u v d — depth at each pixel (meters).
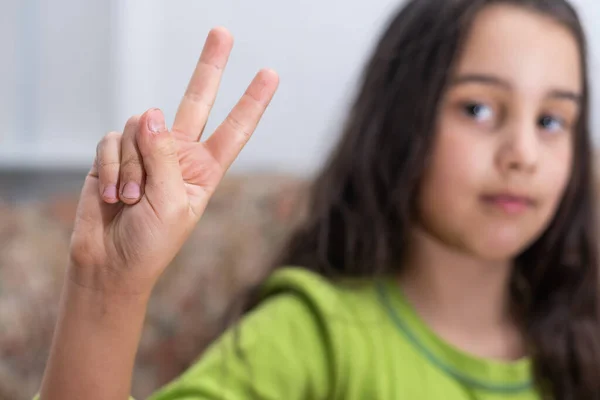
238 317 0.68
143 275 0.38
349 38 1.28
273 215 0.95
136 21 1.43
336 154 0.71
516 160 0.55
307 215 0.76
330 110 1.28
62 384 0.39
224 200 0.99
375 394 0.57
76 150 1.46
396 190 0.62
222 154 0.41
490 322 0.64
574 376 0.67
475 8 0.59
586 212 0.71
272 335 0.59
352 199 0.68
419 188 0.60
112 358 0.39
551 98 0.57
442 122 0.58
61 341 0.39
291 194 0.98
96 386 0.39
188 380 0.55
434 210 0.59
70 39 1.47
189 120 0.42
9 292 0.81
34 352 0.78
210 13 1.38
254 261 0.89
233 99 1.28
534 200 0.57
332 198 0.69
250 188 1.01
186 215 0.38
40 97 1.47
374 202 0.65
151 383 0.82
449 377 0.59
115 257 0.38
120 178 0.38
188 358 0.84
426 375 0.59
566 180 0.62
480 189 0.56
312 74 1.29
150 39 1.44
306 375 0.58
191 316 0.87
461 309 0.62
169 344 0.85
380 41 0.69
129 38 1.44
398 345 0.60
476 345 0.62
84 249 0.38
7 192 1.39
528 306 0.69
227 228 0.94
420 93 0.60
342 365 0.58
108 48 1.47
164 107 1.44
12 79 1.45
